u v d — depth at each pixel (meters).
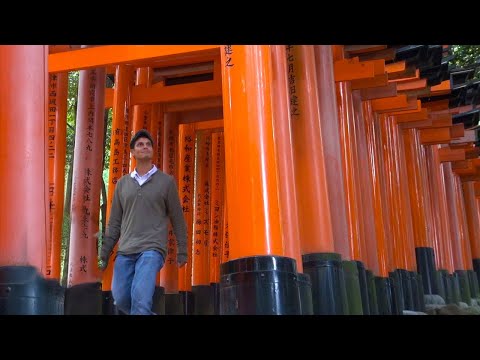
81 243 7.85
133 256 4.93
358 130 10.12
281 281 4.00
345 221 6.84
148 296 4.70
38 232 3.47
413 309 11.35
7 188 3.43
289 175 5.11
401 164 12.62
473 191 19.69
